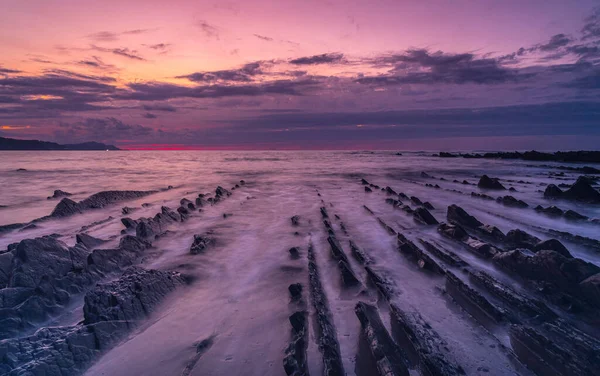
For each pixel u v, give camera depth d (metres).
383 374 3.50
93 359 4.05
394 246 8.28
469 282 5.99
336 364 3.65
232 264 7.21
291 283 6.06
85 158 82.69
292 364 3.67
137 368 3.89
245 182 24.67
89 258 6.59
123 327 4.60
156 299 5.35
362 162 54.88
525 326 4.41
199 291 5.90
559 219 10.70
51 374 3.69
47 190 20.48
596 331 4.30
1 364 3.69
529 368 3.75
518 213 11.89
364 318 4.63
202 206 14.27
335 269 6.76
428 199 15.43
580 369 3.55
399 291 5.67
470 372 3.67
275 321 4.79
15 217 12.84
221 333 4.55
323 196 17.00
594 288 4.64
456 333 4.43
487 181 18.77
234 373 3.71
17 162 58.44
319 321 4.58
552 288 5.23
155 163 55.69
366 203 14.56
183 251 8.20
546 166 36.72
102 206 14.17
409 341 4.19
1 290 5.14
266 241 8.91
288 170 37.47
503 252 6.61
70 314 5.27
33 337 4.15
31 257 5.91
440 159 61.50
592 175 26.47
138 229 9.20
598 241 7.61
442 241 8.42
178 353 4.14
